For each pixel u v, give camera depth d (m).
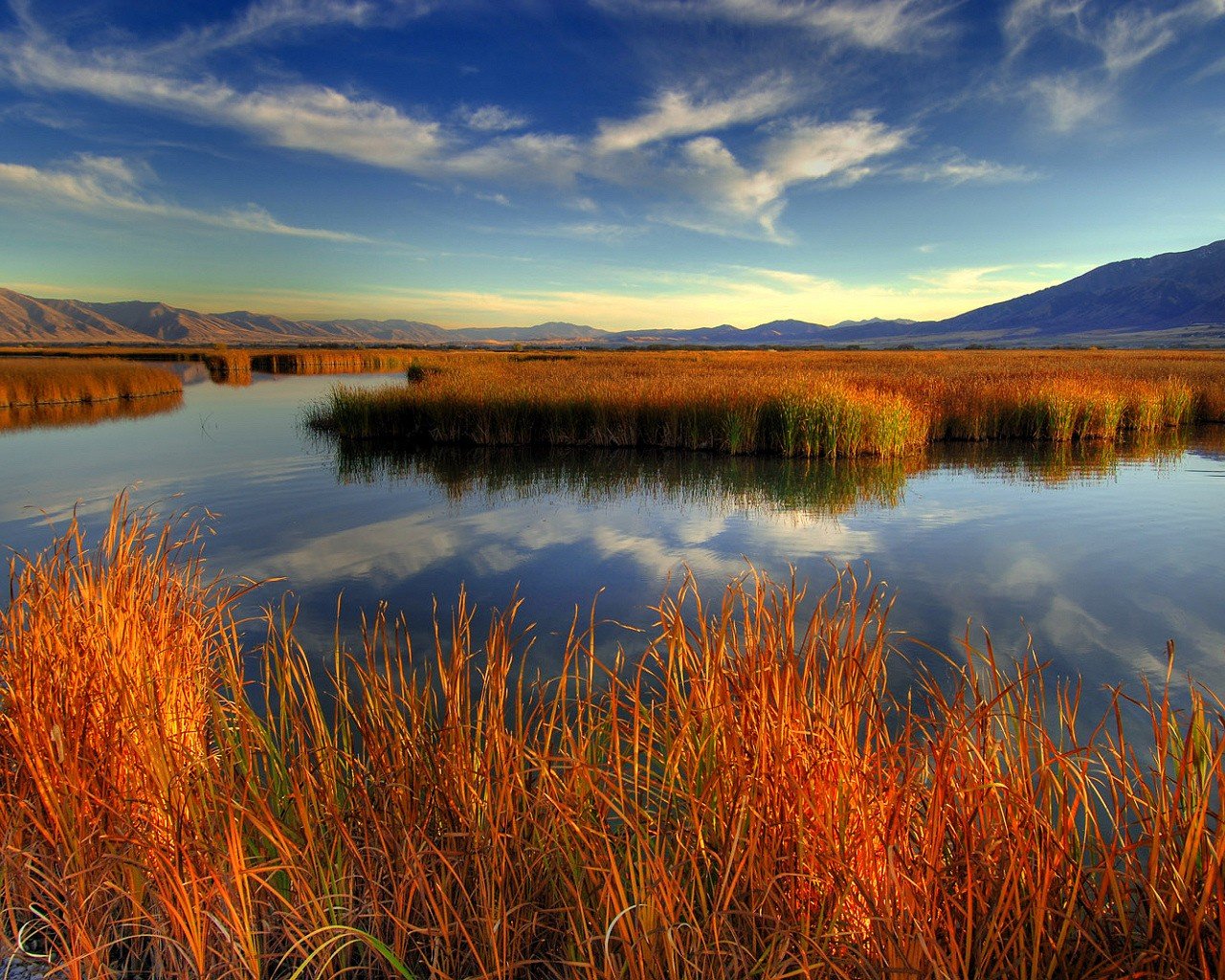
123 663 2.82
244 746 2.59
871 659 2.38
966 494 13.13
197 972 2.07
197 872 2.21
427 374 33.34
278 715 4.44
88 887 2.32
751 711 2.29
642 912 2.00
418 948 2.25
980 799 2.14
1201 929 1.89
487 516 11.55
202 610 3.80
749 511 11.87
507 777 2.37
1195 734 2.19
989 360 51.28
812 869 2.05
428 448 19.25
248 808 2.44
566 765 2.55
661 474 15.54
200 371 59.03
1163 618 6.93
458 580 8.22
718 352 77.00
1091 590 7.79
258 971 2.06
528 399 20.28
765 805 2.14
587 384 23.61
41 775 2.44
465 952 2.27
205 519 11.32
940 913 2.03
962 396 21.62
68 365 39.34
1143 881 2.06
